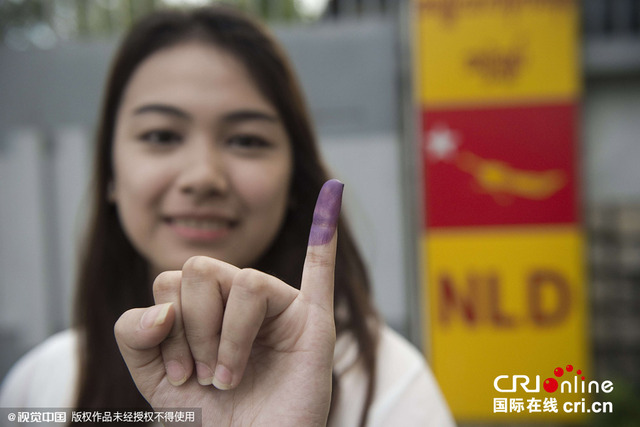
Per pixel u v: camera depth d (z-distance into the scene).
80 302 1.18
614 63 2.69
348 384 0.94
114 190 1.12
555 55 2.58
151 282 1.17
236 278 0.61
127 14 2.87
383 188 2.77
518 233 2.61
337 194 0.66
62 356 1.22
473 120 2.61
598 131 2.82
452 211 2.63
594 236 2.81
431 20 2.61
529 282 2.61
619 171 2.81
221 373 0.61
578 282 2.58
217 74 0.95
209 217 0.93
